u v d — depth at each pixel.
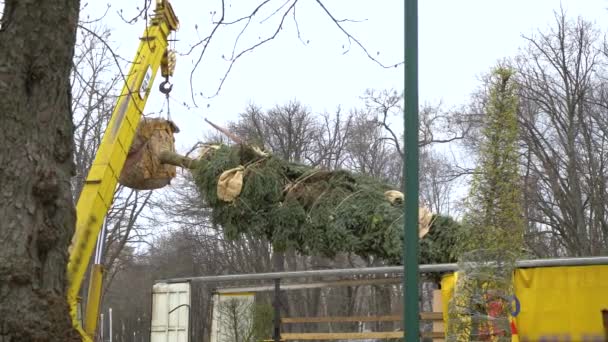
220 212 11.34
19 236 5.15
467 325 7.39
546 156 27.27
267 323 11.55
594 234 27.59
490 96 7.67
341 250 10.97
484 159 7.50
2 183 5.22
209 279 11.59
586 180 27.94
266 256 31.20
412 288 5.29
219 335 11.71
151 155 11.61
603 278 9.25
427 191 34.78
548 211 27.19
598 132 28.66
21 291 5.09
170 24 11.82
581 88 28.14
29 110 5.38
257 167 11.12
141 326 50.06
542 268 9.40
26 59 5.41
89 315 10.50
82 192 9.84
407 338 5.24
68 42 5.61
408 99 5.50
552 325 9.25
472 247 7.44
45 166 5.35
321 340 11.30
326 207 10.95
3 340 4.99
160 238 45.53
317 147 37.06
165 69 11.75
